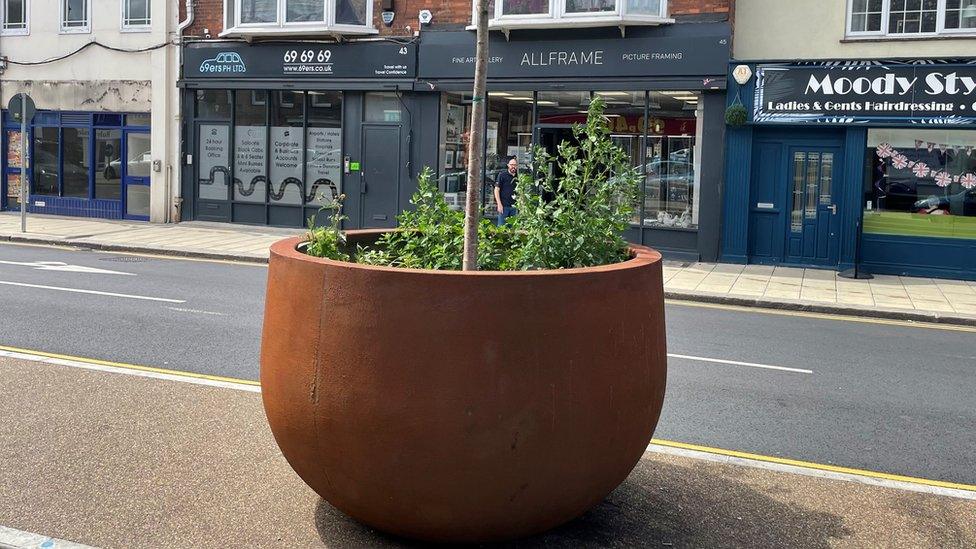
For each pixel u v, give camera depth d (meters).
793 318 11.05
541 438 3.52
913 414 6.50
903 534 4.13
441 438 3.46
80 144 20.14
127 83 19.36
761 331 9.93
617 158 4.59
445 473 3.49
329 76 17.47
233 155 18.61
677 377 7.44
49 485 4.36
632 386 3.75
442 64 16.66
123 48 19.27
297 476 4.56
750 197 15.25
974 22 14.07
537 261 4.38
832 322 10.84
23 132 16.95
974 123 13.87
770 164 15.18
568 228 4.41
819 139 14.90
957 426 6.20
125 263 13.84
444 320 3.43
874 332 10.16
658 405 4.00
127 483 4.42
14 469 4.57
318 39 17.52
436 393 3.44
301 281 3.71
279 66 17.80
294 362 3.71
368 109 17.53
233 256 14.80
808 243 15.12
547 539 3.94
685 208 15.55
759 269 14.75
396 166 17.38
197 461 4.75
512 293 3.46
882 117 14.26
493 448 3.48
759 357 8.41
